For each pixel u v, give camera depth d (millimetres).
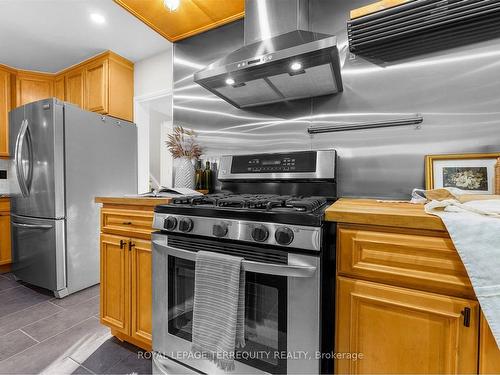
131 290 1356
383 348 828
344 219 859
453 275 739
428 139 1258
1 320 1742
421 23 1086
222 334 939
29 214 2223
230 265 939
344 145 1444
